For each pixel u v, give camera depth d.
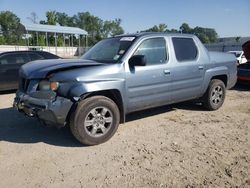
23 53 11.10
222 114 7.14
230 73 7.68
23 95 5.19
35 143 5.25
